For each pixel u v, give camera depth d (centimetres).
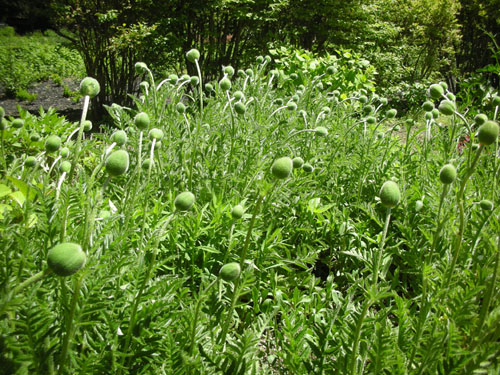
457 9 1562
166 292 173
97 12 974
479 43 1631
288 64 712
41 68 1770
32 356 127
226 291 202
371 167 327
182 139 283
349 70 708
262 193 150
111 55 1033
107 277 141
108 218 161
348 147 349
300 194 292
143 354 156
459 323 158
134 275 172
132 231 176
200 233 229
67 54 1814
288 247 277
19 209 183
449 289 173
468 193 265
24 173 217
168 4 1015
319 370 164
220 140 291
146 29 938
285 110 358
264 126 301
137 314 155
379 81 1312
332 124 377
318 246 280
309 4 1166
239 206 171
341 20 1198
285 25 1231
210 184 273
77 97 1392
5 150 312
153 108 292
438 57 1667
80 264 104
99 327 153
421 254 225
